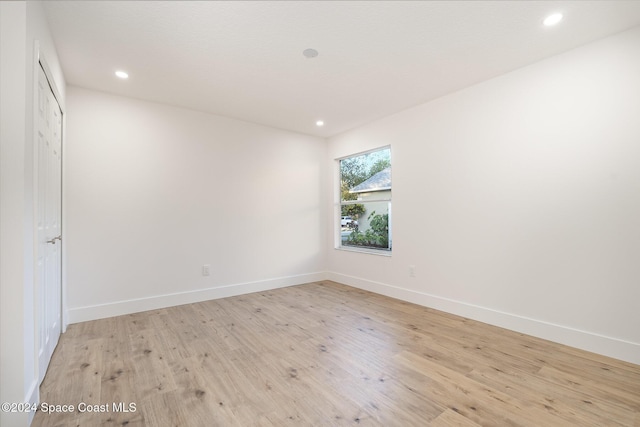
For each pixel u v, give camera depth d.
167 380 1.92
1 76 1.41
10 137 1.42
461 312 3.11
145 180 3.34
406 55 2.44
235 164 4.01
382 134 4.00
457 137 3.15
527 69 2.62
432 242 3.39
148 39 2.18
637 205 2.09
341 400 1.71
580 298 2.34
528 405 1.65
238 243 4.02
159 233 3.42
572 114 2.38
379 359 2.19
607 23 2.04
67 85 2.92
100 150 3.08
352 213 4.73
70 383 1.88
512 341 2.48
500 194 2.81
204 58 2.46
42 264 1.91
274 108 3.62
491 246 2.88
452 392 1.78
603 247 2.23
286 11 1.90
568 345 2.38
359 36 2.17
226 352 2.32
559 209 2.45
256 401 1.70
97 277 3.06
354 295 3.98
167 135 3.49
